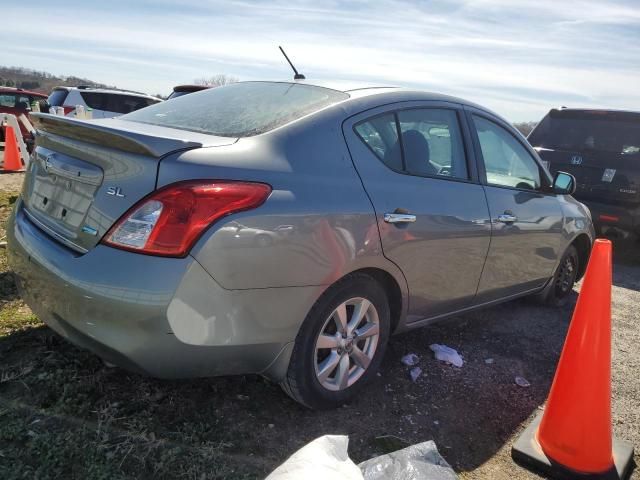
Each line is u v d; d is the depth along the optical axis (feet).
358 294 8.61
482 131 11.54
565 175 13.34
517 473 7.98
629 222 21.15
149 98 42.65
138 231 6.63
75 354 9.34
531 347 12.47
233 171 7.05
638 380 11.27
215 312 6.82
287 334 7.68
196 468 6.99
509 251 11.75
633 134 21.57
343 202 8.03
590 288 7.89
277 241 7.18
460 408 9.52
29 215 8.59
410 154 9.58
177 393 8.66
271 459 7.53
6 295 11.41
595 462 7.83
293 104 9.00
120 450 7.13
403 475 6.21
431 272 9.77
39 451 6.91
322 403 8.56
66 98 40.04
